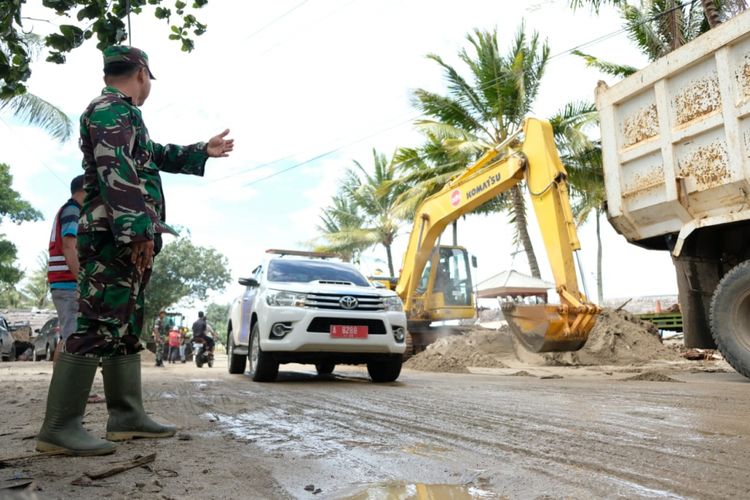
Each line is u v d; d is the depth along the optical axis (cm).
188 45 282
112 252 239
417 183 2255
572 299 837
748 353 556
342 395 486
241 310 812
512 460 222
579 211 2473
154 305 4209
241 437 279
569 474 198
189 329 2350
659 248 695
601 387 538
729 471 200
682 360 1051
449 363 1010
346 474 202
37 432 299
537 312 851
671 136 615
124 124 238
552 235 884
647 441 256
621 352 1047
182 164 302
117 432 272
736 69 554
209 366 1571
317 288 635
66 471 207
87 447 234
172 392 523
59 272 428
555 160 918
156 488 184
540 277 2178
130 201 229
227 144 308
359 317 624
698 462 214
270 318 620
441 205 1188
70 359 237
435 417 343
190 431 298
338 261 781
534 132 943
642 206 656
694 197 600
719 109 569
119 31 251
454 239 2273
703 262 618
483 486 185
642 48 1728
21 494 176
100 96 245
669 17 1590
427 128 2064
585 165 1928
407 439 271
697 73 593
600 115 705
